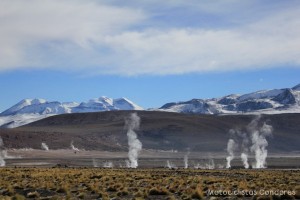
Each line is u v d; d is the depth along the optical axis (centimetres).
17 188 4147
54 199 3353
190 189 3853
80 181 4819
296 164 13438
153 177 5538
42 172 6328
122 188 4041
